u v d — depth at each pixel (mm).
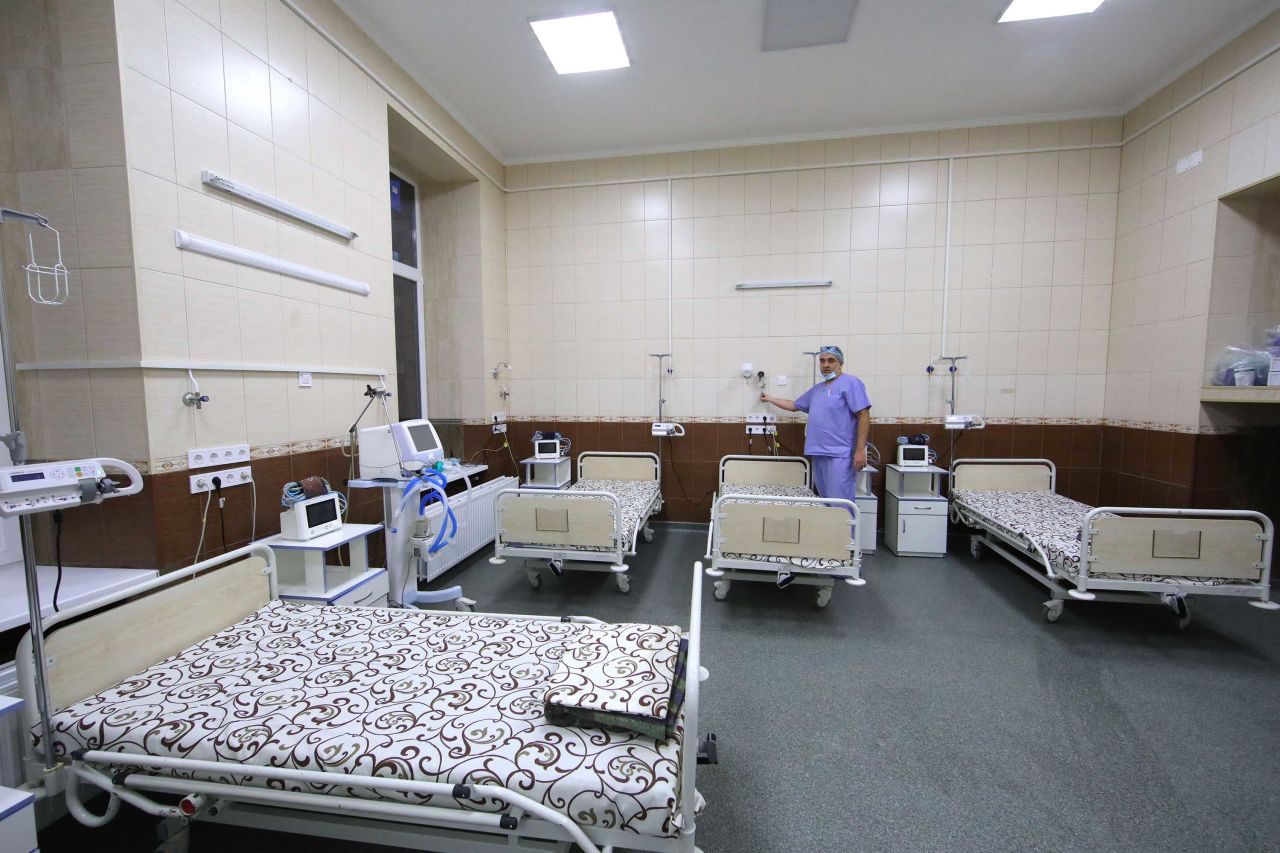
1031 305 3619
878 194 3719
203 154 1841
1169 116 3086
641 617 2641
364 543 2266
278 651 1507
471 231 3814
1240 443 2916
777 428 3951
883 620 2582
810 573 2656
